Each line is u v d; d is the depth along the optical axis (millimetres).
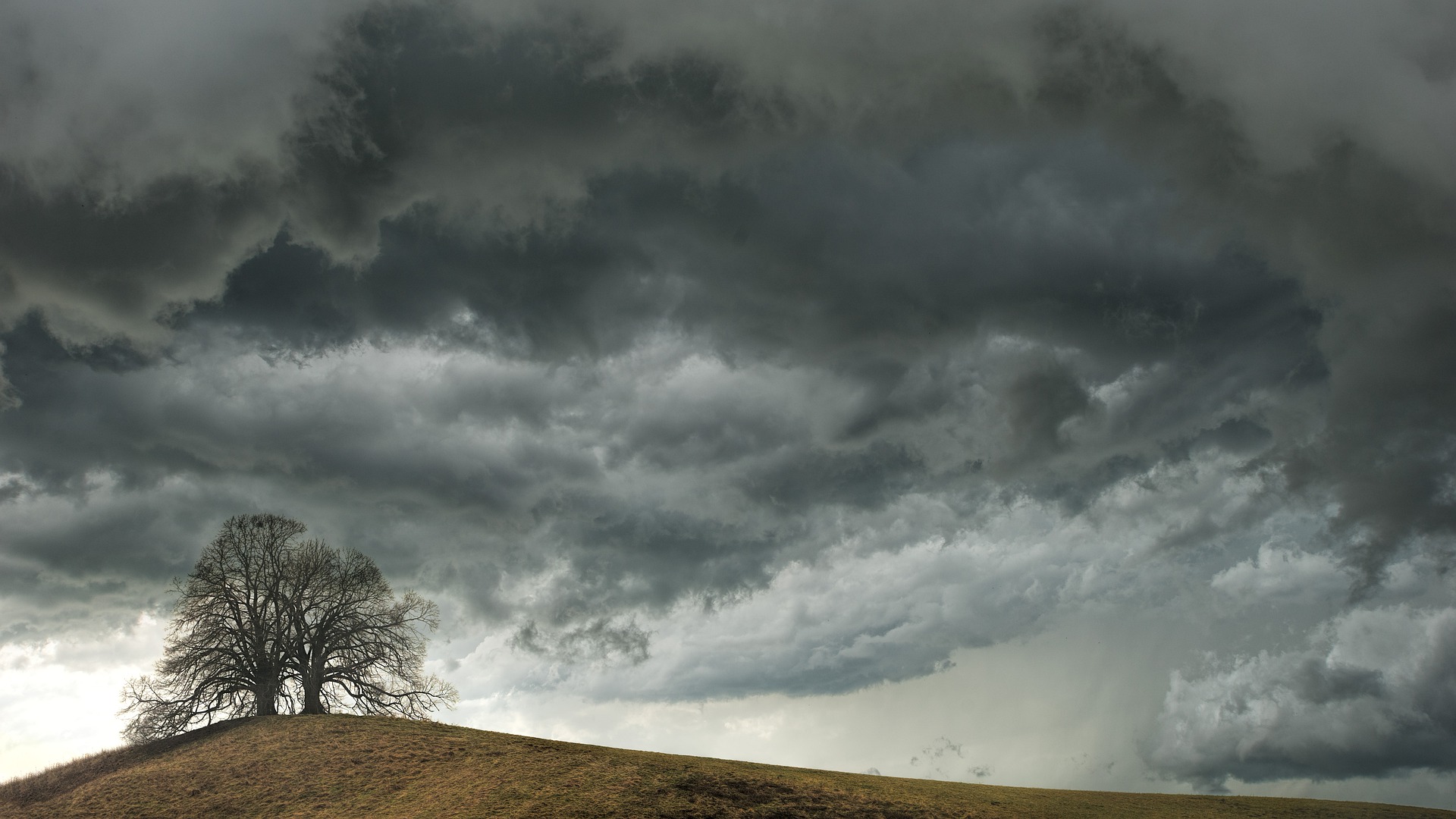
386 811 41812
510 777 45062
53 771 54188
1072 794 49156
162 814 44156
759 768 49469
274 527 67438
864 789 45594
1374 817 44312
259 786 46938
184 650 61500
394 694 65688
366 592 67750
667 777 45062
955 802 44531
